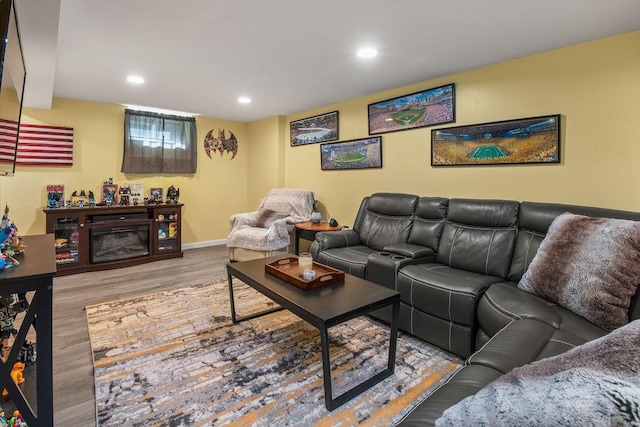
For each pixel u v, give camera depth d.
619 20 2.06
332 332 2.50
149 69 3.02
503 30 2.22
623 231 1.64
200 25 2.16
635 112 2.20
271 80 3.33
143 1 1.87
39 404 1.30
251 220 4.66
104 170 4.51
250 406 1.68
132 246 4.48
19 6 1.65
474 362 1.29
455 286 2.16
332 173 4.46
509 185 2.82
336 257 3.09
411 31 2.24
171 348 2.24
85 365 2.05
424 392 1.80
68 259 3.96
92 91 3.79
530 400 0.58
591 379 0.55
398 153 3.66
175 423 1.57
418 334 2.36
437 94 3.26
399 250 2.84
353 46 2.50
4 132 1.63
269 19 2.08
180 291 3.35
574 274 1.70
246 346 2.28
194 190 5.39
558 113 2.53
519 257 2.39
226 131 5.68
